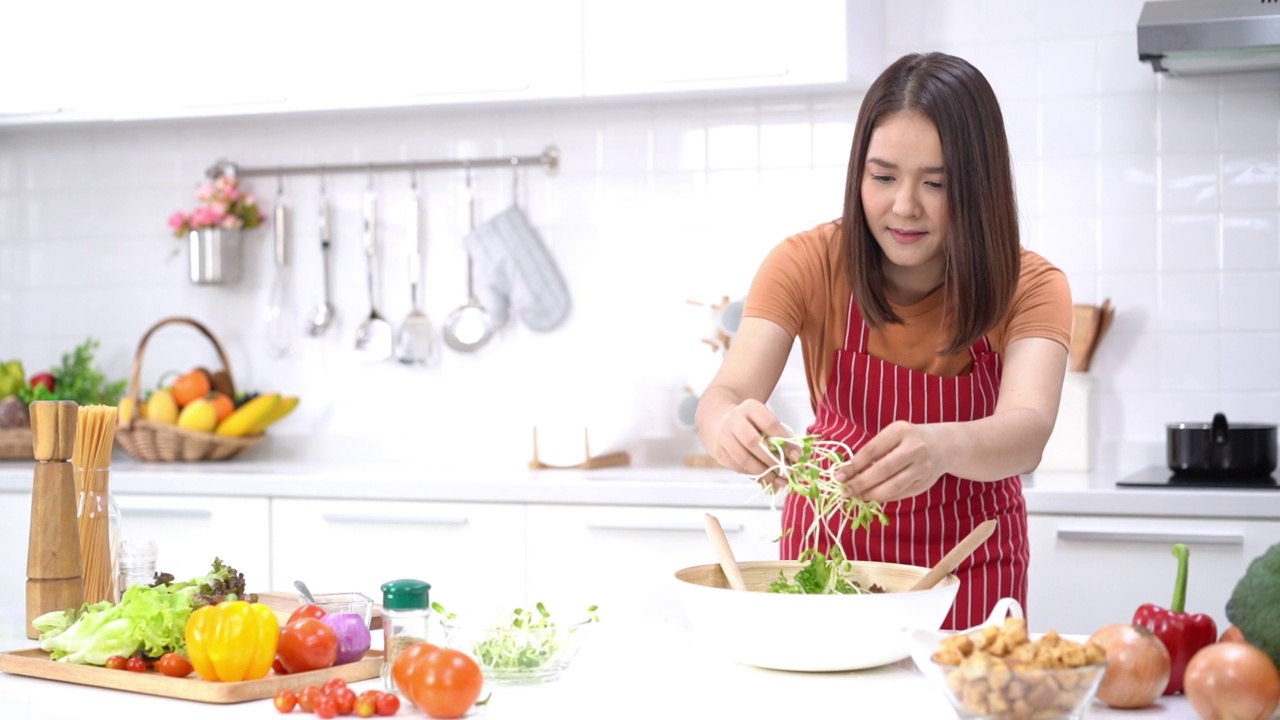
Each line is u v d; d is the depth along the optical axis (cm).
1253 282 311
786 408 341
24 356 399
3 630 175
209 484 316
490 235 357
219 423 363
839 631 138
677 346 349
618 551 291
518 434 361
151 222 390
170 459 357
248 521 314
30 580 168
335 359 375
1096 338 314
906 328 193
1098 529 263
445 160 366
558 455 333
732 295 346
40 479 168
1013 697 110
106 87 354
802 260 194
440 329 367
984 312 174
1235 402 312
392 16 332
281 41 341
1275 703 115
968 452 155
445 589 301
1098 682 112
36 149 399
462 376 365
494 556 298
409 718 126
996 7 326
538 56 322
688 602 146
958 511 191
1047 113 322
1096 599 263
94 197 395
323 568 309
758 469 155
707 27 310
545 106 354
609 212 354
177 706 132
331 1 337
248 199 375
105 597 178
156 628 144
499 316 359
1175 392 315
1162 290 316
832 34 303
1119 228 318
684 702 130
